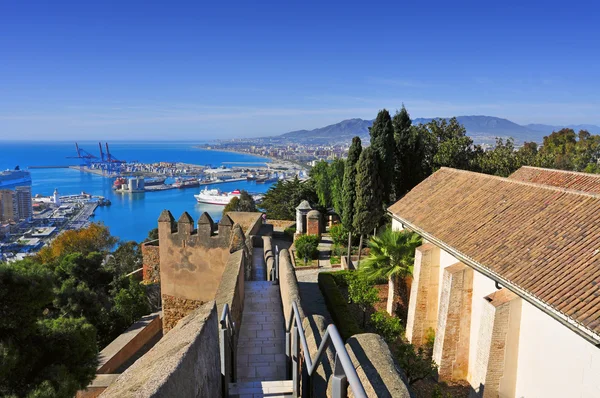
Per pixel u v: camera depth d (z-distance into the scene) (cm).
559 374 974
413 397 347
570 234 1092
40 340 980
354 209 2605
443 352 1371
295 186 5216
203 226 1675
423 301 1606
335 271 2483
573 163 5288
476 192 1669
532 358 1067
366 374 379
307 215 3616
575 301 880
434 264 1593
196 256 1700
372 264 1878
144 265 2852
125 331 1959
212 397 517
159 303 2495
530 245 1136
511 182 1573
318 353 448
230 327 734
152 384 322
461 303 1348
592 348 883
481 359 1147
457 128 3678
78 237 4425
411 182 3023
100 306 2086
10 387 866
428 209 1775
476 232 1352
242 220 3058
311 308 2039
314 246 3048
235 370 805
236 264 1318
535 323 1057
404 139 3002
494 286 1222
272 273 1658
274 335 1069
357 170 2461
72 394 909
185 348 406
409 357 1266
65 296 1986
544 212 1256
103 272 2577
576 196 1245
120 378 405
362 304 1831
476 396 1166
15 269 916
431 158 3441
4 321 879
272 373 876
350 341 442
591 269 941
